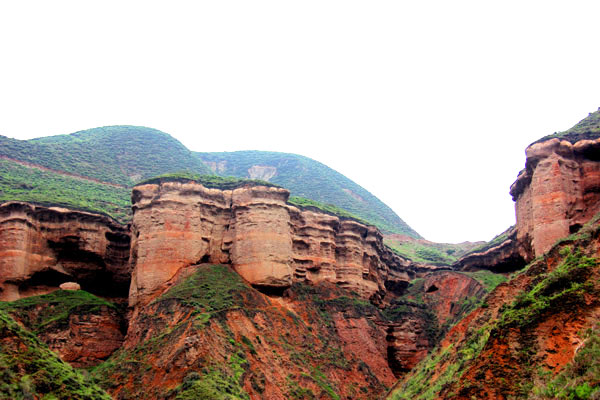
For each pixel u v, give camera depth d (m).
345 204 186.50
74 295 78.06
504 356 36.28
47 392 35.09
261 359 61.94
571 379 32.12
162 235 72.38
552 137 71.25
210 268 72.19
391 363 82.00
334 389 65.88
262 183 78.81
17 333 38.06
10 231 78.19
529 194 74.31
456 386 38.06
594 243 39.94
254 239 74.75
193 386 51.38
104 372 58.94
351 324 79.12
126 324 75.88
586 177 69.25
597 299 35.19
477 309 53.41
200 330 58.47
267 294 74.38
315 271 84.56
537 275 46.16
